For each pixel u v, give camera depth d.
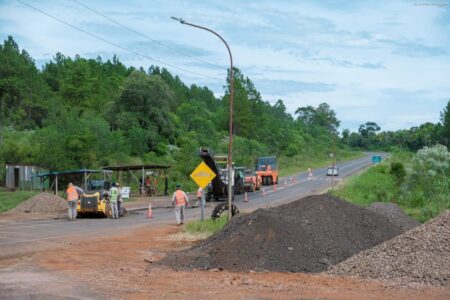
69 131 57.97
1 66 80.69
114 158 62.81
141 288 12.99
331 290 12.83
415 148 173.62
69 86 91.88
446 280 13.38
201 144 87.81
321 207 19.70
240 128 111.19
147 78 84.56
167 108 86.44
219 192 44.84
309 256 16.58
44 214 36.25
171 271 15.52
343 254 17.23
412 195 42.44
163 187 58.03
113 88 105.94
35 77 88.75
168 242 22.00
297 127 161.50
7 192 46.91
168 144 82.19
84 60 108.50
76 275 14.69
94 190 34.91
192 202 45.84
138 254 18.83
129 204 45.03
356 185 57.19
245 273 15.35
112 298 11.80
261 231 17.12
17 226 28.17
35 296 11.91
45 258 17.72
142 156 73.44
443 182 40.06
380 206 28.31
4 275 14.60
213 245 17.33
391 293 12.48
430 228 16.00
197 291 12.66
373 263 15.11
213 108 144.50
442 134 131.75
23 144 57.00
